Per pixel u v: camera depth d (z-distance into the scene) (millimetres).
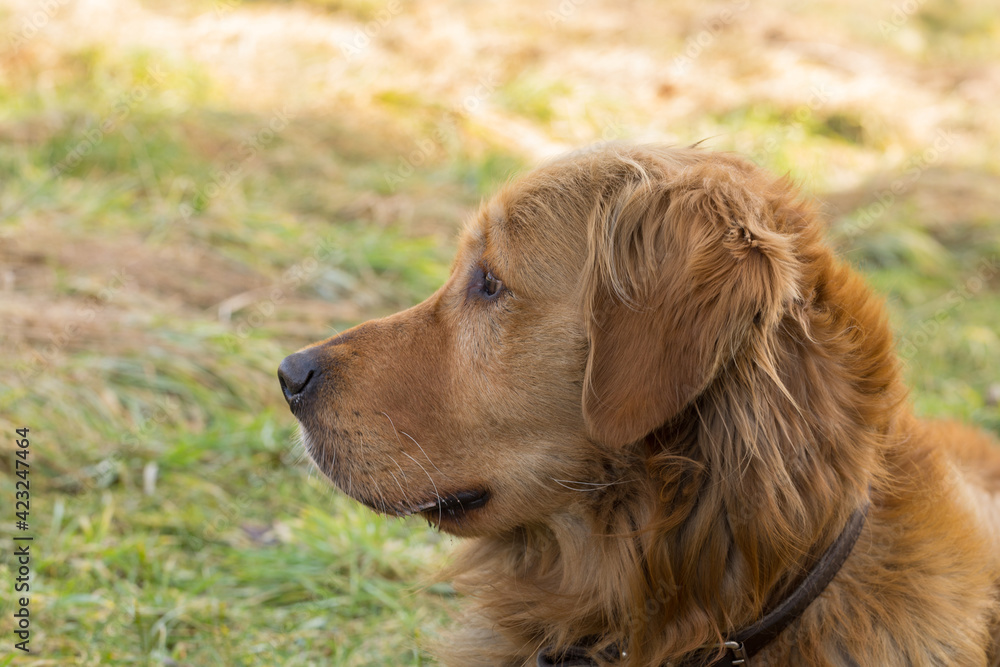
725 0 11539
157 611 3078
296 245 5855
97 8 8805
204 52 8438
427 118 7957
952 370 5570
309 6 9812
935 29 13047
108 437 4098
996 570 2330
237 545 3633
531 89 8477
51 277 5062
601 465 2158
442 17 9977
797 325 1999
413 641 3029
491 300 2230
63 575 3299
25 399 4137
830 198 7488
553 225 2178
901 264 6637
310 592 3367
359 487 2307
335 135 7449
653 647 2152
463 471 2252
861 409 2068
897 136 8836
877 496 2205
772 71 9586
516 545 2438
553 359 2146
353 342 2357
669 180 2092
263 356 4773
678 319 1935
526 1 10914
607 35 10180
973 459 2910
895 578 2137
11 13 8391
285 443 4234
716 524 2051
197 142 6859
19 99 7082
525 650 2385
